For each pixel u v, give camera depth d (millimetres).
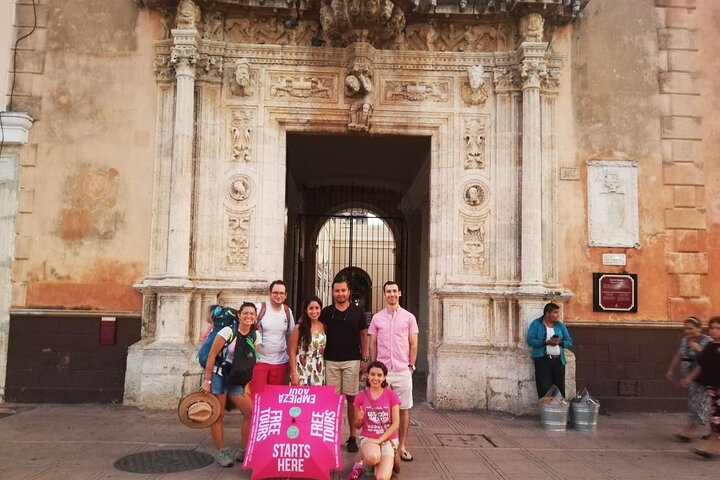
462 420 8820
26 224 9828
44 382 9586
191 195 9805
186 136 9617
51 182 9891
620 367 9828
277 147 10188
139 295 9750
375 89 10227
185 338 9312
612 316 9914
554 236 9914
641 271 10016
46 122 9977
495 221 10062
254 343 6254
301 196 17016
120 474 5832
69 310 9711
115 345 9656
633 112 10266
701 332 8242
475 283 9961
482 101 10258
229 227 9961
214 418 6016
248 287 9750
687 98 10344
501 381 9508
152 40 10148
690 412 7797
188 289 9305
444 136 10242
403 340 6512
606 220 10039
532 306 9422
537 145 9781
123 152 9953
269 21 10258
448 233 10094
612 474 6195
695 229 10133
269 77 10219
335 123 10195
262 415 5891
